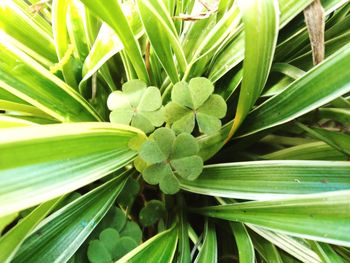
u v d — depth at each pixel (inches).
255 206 4.1
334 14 5.6
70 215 4.1
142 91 4.3
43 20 6.0
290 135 6.5
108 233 4.3
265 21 3.5
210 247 4.5
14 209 2.5
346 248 4.7
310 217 3.6
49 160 2.8
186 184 4.7
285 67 4.9
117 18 3.7
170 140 4.1
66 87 4.6
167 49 4.5
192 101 4.3
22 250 3.7
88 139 3.2
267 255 4.7
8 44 4.1
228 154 5.8
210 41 4.6
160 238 4.3
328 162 4.2
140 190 5.4
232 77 5.0
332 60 3.8
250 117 4.7
